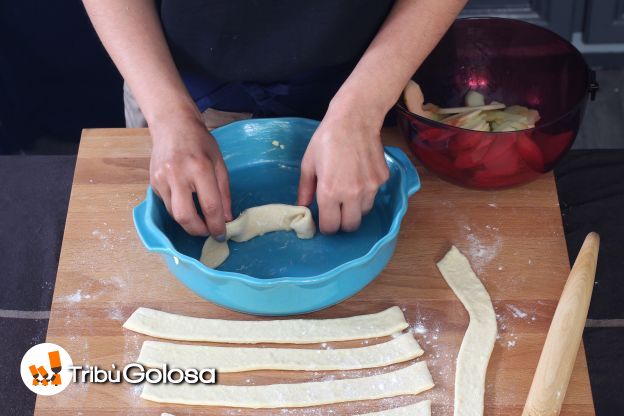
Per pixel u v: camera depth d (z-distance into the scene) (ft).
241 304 3.05
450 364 2.99
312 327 3.11
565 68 3.65
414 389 2.90
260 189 3.58
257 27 3.40
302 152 3.67
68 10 5.81
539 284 3.24
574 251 4.04
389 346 3.05
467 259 3.32
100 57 6.12
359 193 2.96
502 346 3.03
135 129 3.94
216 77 3.70
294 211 3.24
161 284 3.28
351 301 3.22
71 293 3.23
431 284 3.25
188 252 3.26
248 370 3.00
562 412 2.84
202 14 3.36
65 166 4.43
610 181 4.30
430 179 3.67
